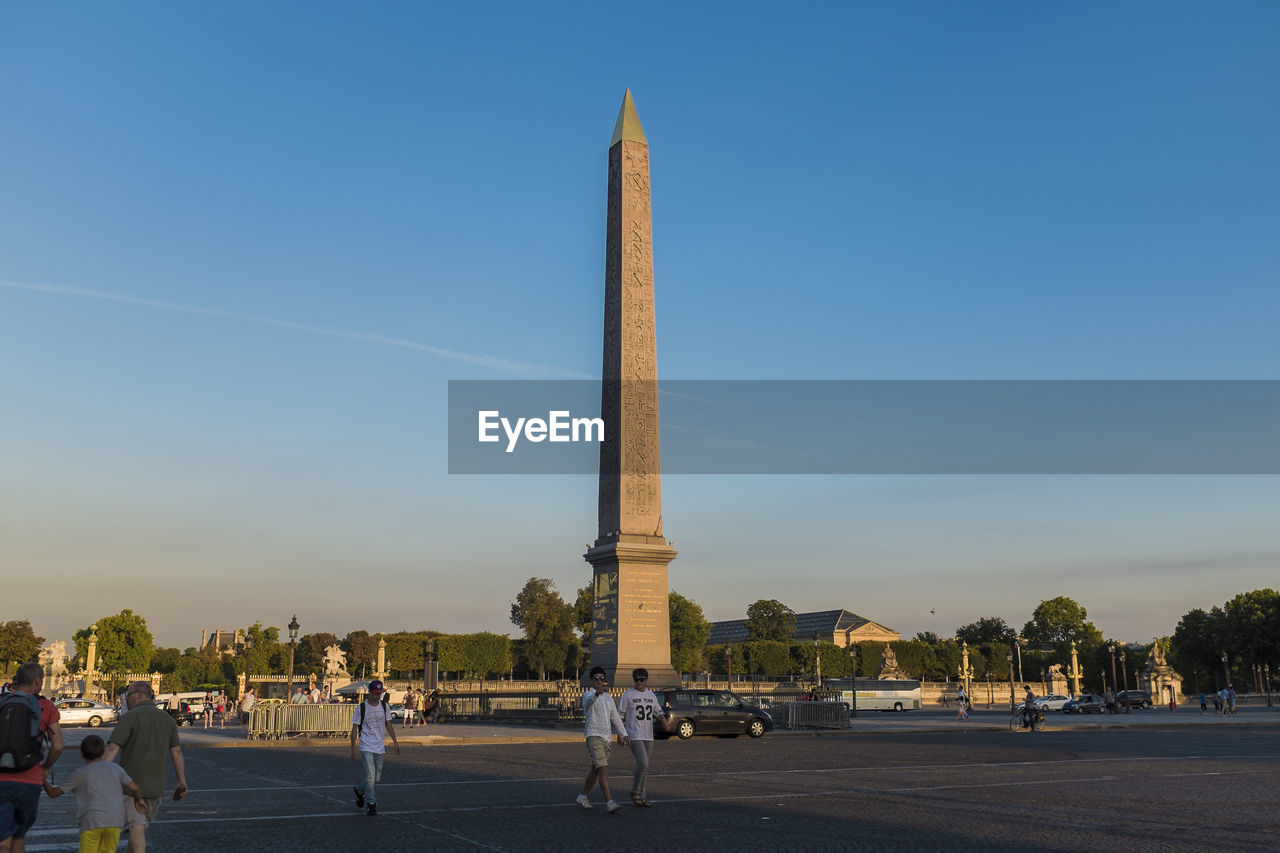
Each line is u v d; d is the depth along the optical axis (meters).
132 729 11.32
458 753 31.92
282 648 147.88
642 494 44.97
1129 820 16.47
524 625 123.88
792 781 22.77
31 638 134.12
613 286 45.59
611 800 17.36
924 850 13.52
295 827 15.55
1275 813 17.39
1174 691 114.44
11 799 10.08
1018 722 55.88
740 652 127.62
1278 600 124.38
